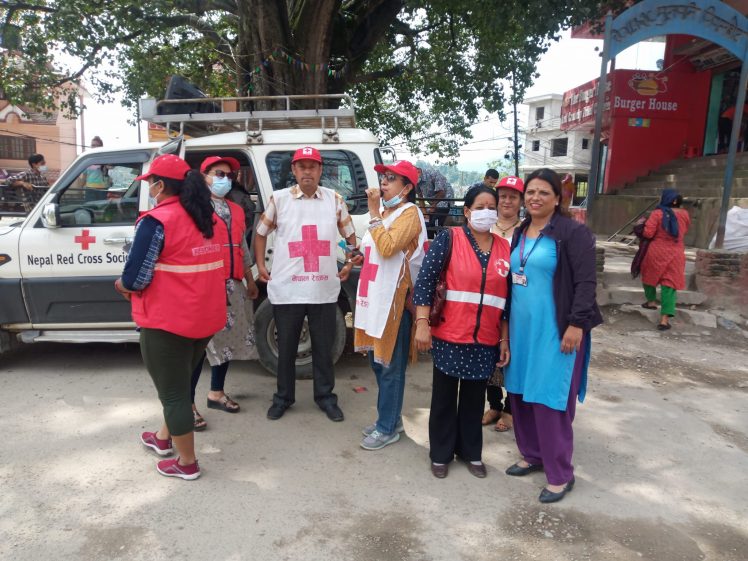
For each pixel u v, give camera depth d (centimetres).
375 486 317
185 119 494
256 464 338
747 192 1083
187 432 307
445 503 302
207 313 301
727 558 263
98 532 267
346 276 413
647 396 471
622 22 702
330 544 264
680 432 402
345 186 467
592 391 478
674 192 645
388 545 265
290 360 400
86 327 468
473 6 964
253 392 454
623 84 1553
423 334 317
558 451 302
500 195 359
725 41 712
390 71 1388
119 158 464
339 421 402
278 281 391
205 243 298
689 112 1577
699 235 1082
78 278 457
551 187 294
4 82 1160
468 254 310
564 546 268
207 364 522
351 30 1137
